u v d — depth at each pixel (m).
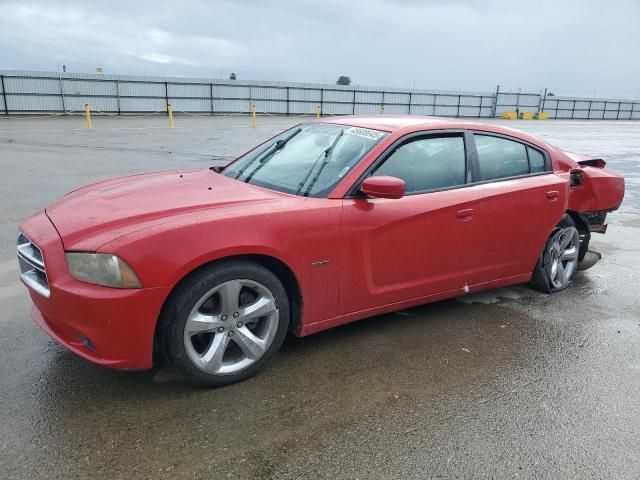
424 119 4.07
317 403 2.92
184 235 2.73
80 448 2.48
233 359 3.09
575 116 49.91
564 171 4.66
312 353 3.48
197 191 3.39
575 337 3.88
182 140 17.70
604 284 5.05
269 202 3.17
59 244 2.76
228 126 24.36
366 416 2.82
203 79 32.81
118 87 30.42
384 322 4.01
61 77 28.58
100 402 2.85
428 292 3.82
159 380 3.08
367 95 38.72
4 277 4.63
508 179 4.18
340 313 3.42
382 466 2.44
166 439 2.57
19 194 8.21
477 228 3.90
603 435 2.73
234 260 2.92
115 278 2.61
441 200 3.68
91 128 21.52
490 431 2.73
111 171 10.72
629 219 7.77
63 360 3.27
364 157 3.47
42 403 2.82
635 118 53.44
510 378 3.27
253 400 2.92
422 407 2.92
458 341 3.74
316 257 3.17
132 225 2.78
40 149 14.20
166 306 2.76
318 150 3.79
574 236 4.80
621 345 3.78
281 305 3.12
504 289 4.85
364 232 3.33
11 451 2.45
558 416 2.89
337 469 2.41
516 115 45.50
